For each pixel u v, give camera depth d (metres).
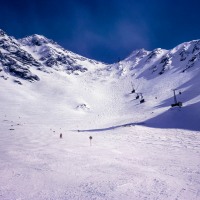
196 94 77.50
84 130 56.22
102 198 11.22
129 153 24.36
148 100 102.75
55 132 45.41
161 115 56.47
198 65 131.38
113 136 41.09
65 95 135.25
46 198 11.21
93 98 136.25
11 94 124.50
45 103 117.38
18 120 75.94
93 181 13.90
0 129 49.28
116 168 17.08
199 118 46.91
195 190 12.70
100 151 24.97
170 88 115.00
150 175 15.33
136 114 77.00
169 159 21.23
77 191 12.21
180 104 59.81
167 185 13.34
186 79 119.38
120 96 136.12
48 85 154.25
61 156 21.23
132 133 42.94
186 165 18.72
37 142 31.45
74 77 192.62
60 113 98.81
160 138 36.50
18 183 13.42
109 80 181.12
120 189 12.50
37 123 73.31
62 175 15.12
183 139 34.50
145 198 11.31
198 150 26.16
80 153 23.16
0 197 11.20
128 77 177.12
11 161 18.83
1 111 91.88
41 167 17.00
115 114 90.75
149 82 147.38
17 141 32.47
